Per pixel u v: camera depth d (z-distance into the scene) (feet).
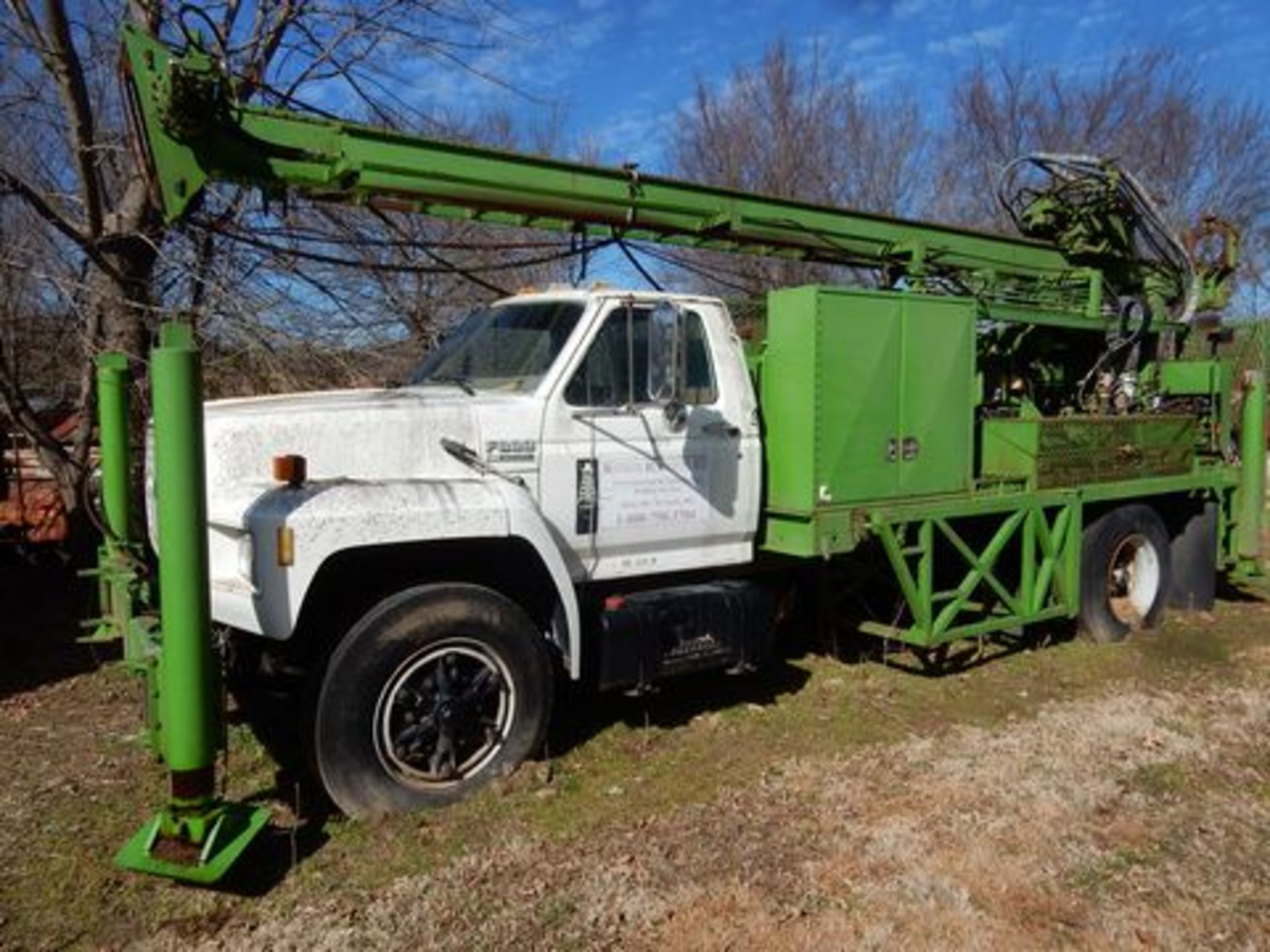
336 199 17.61
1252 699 19.69
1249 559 28.35
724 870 12.92
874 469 19.83
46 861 13.10
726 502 18.69
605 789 15.40
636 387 17.51
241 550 14.37
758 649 17.99
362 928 11.66
